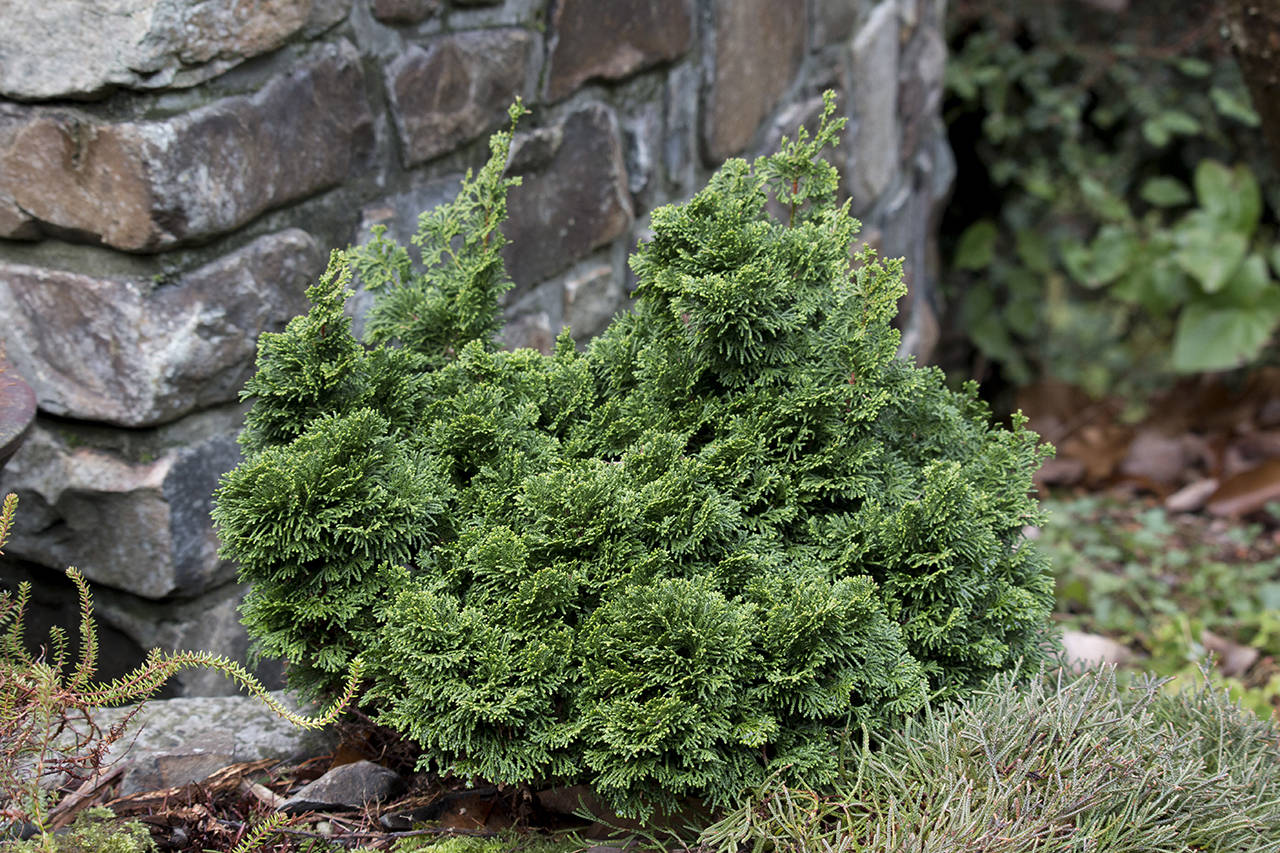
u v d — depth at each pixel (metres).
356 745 2.56
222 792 2.52
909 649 2.49
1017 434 2.59
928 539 2.47
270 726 2.58
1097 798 2.39
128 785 2.50
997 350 4.92
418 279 2.61
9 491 2.65
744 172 2.56
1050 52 4.49
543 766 2.45
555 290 2.95
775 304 2.49
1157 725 2.54
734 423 2.50
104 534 2.64
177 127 2.56
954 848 2.35
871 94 3.48
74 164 2.56
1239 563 3.49
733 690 2.41
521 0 2.85
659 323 2.54
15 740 2.40
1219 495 3.88
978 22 4.56
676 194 3.12
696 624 2.40
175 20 2.54
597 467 2.49
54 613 2.70
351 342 2.50
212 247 2.62
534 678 2.41
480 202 2.59
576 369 2.57
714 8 3.09
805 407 2.49
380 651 2.43
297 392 2.47
